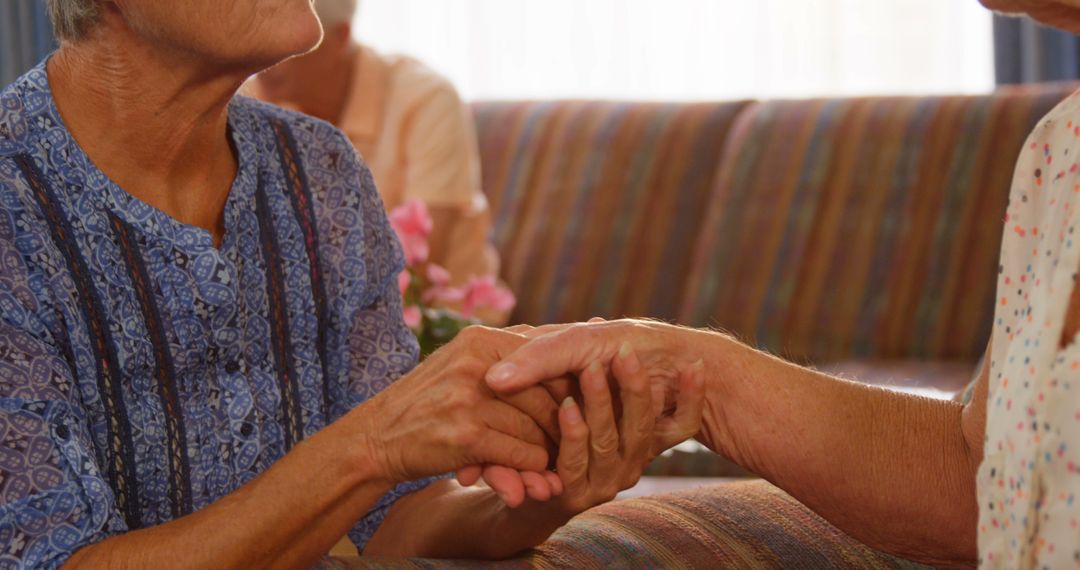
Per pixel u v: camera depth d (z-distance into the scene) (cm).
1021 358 155
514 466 171
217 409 182
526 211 421
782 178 394
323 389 192
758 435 178
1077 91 162
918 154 380
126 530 168
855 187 385
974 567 178
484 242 391
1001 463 156
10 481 163
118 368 175
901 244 375
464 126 388
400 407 169
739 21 542
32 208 172
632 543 180
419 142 379
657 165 412
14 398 165
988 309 362
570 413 170
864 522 178
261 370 186
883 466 177
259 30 173
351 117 376
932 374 344
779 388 177
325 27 358
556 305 409
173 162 180
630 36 548
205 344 180
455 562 179
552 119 431
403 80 383
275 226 188
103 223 175
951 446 177
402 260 200
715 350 177
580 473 172
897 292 372
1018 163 162
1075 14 160
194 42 171
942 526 176
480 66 555
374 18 561
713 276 393
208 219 184
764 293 386
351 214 194
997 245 365
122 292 176
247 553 166
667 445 177
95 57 175
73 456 166
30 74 177
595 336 172
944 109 384
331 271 192
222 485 182
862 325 374
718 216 398
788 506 187
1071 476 150
